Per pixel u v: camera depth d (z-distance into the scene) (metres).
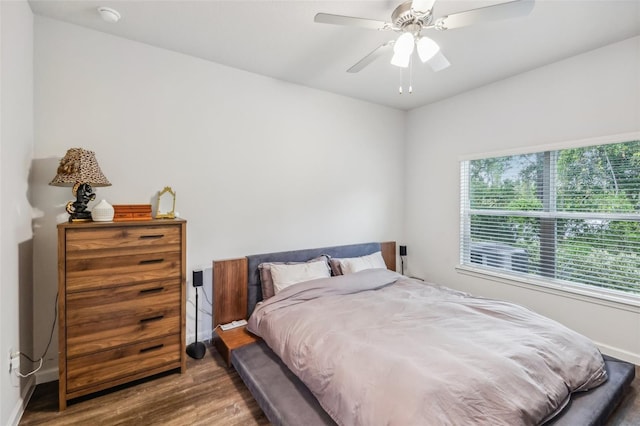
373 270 3.10
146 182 2.44
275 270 2.76
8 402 1.62
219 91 2.76
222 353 2.44
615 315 2.41
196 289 2.53
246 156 2.93
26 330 1.92
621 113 2.36
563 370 1.57
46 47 2.06
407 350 1.59
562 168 2.75
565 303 2.70
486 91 3.26
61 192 2.13
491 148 3.23
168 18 2.08
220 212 2.79
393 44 1.99
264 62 2.74
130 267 2.02
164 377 2.16
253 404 1.89
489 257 3.35
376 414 1.24
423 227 4.02
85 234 1.86
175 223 2.19
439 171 3.80
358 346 1.66
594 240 2.57
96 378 1.90
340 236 3.64
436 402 1.19
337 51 2.53
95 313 1.90
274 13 2.02
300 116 3.27
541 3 1.90
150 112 2.45
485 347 1.62
